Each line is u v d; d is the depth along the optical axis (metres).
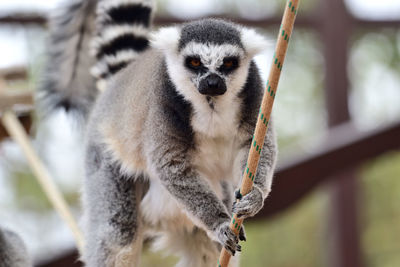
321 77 23.75
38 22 15.32
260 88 8.19
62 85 11.77
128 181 8.91
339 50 17.53
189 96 7.91
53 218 21.77
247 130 8.00
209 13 15.91
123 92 8.83
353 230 17.08
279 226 23.33
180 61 8.00
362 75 24.44
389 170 23.70
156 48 8.80
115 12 10.88
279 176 12.98
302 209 23.09
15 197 21.77
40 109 11.89
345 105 17.36
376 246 23.19
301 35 23.47
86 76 11.68
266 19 16.41
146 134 8.16
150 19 10.95
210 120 7.92
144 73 8.56
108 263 8.80
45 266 11.70
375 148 13.59
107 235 8.83
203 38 7.97
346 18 17.69
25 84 11.87
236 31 8.16
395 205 23.67
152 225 9.10
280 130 23.41
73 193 21.03
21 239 10.07
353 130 14.02
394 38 24.17
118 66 10.30
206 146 8.10
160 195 8.77
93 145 9.27
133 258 8.90
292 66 23.97
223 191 8.74
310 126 23.52
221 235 7.34
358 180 17.20
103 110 9.13
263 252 23.11
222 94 7.70
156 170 8.05
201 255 9.09
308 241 23.12
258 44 8.07
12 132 11.07
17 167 21.84
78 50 11.75
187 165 7.97
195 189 7.84
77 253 11.77
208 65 7.80
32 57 17.38
